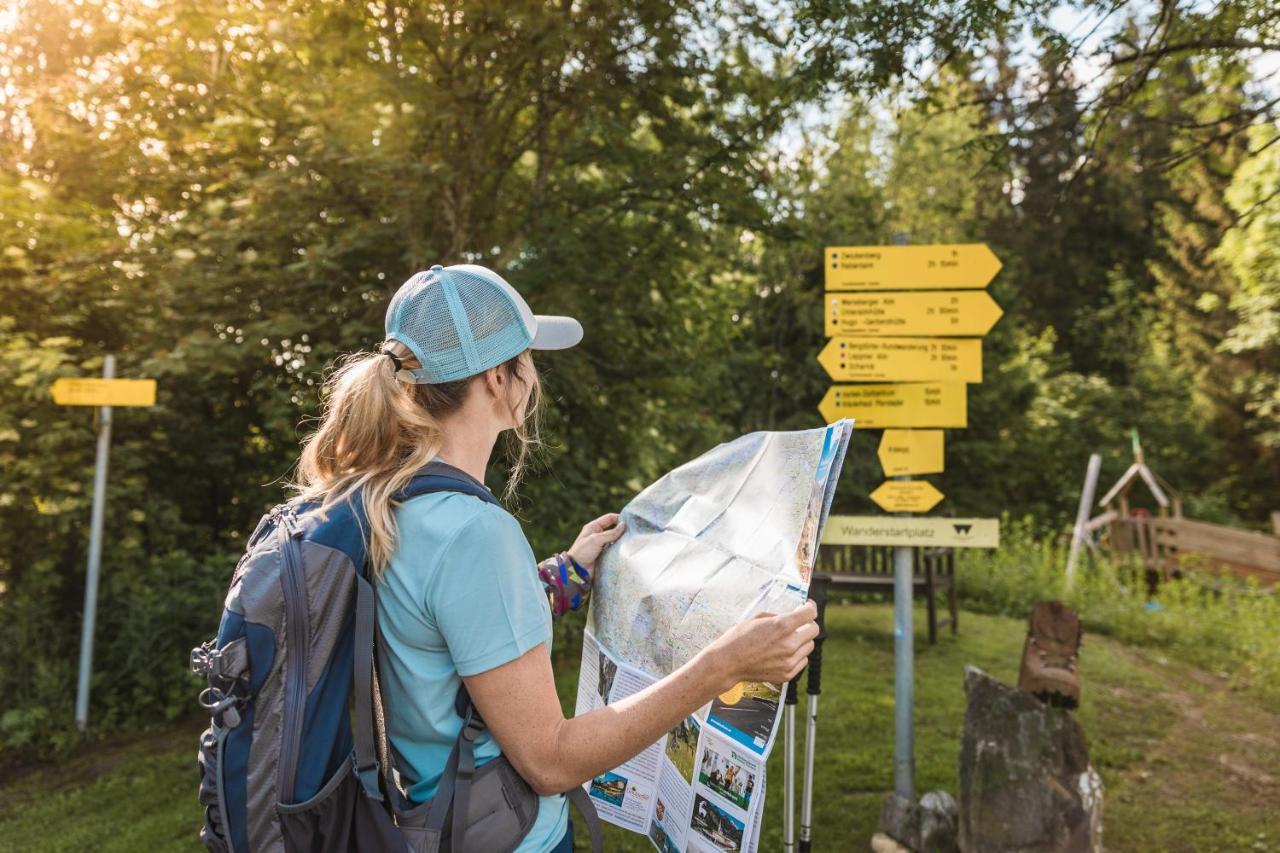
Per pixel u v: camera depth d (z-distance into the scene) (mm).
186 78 5750
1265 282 9297
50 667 5320
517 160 6465
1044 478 15984
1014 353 14938
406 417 1230
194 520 6711
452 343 1255
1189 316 17750
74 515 5535
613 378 6801
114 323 6508
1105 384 17703
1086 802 2910
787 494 1571
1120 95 3607
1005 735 3000
